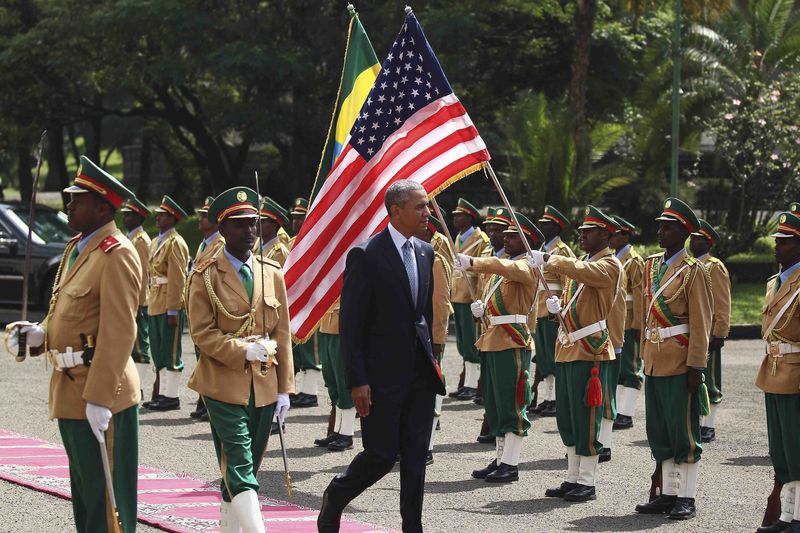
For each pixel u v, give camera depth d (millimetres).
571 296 16406
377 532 13742
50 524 13484
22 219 35656
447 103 16281
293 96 52344
